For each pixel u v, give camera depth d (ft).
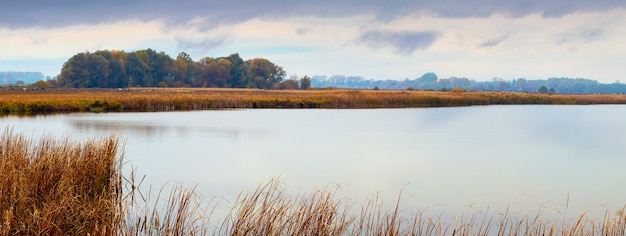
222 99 193.36
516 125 129.59
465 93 290.56
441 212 43.50
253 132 105.09
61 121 121.49
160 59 508.53
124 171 59.06
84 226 29.66
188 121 127.54
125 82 463.01
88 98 185.57
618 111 200.13
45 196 31.50
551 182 57.82
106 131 100.68
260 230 27.30
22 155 39.96
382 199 47.93
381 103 222.28
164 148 80.43
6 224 26.40
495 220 40.93
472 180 58.23
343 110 183.62
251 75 547.90
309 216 28.30
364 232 32.73
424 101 234.38
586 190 53.83
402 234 32.99
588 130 117.70
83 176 38.47
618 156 77.77
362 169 64.69
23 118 129.08
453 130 114.73
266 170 62.64
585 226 38.68
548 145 90.53
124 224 31.68
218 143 87.71
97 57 449.06
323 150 81.56
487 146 88.07
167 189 49.26
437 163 70.38
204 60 554.87
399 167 66.54
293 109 186.19
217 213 38.96
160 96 203.21
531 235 31.01
